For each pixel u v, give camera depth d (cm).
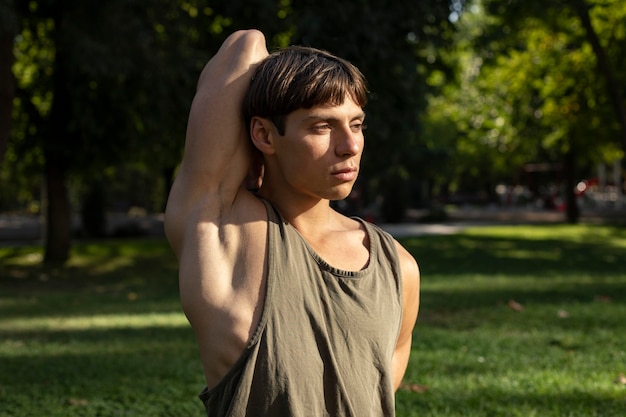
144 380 541
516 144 2845
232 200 158
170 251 1870
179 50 1337
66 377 557
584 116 2194
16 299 1120
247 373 145
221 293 149
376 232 169
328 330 151
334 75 151
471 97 2936
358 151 154
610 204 3891
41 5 1426
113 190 4681
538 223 2831
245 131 158
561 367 552
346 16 1138
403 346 174
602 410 436
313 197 160
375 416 155
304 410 145
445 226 2788
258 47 162
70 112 1577
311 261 155
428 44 1297
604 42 1955
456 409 441
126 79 1395
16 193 3656
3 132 1189
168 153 1655
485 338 668
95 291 1237
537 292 987
